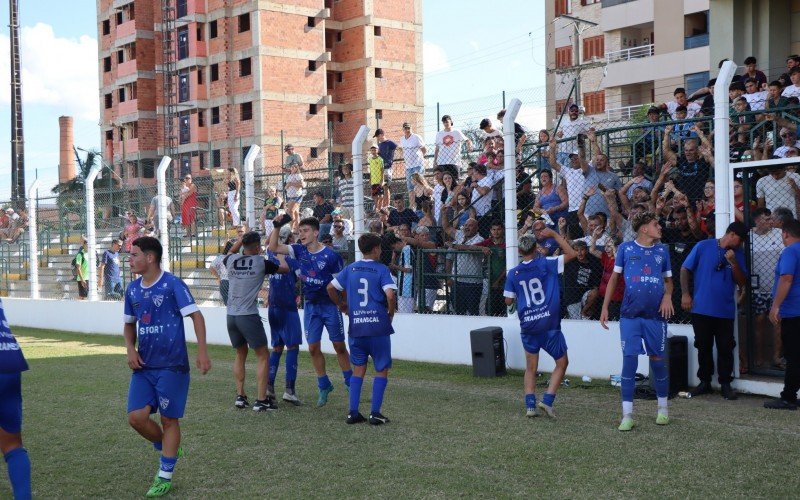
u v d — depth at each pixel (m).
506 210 11.77
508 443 7.55
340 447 7.60
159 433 6.64
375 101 52.44
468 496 6.06
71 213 22.47
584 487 6.19
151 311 6.47
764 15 18.25
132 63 52.56
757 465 6.65
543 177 13.18
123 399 10.20
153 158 52.28
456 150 16.28
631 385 8.01
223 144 48.75
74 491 6.52
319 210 15.93
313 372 12.27
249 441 7.92
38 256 23.20
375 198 15.75
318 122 49.84
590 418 8.53
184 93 50.22
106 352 15.05
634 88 41.44
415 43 54.56
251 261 9.30
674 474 6.45
